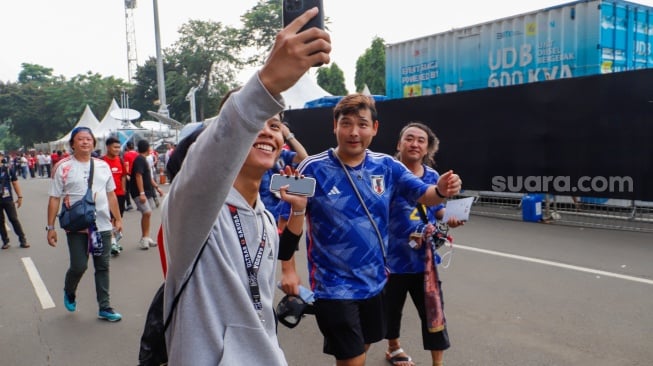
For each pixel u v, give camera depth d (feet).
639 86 24.80
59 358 13.48
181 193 4.36
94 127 113.09
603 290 17.01
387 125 36.42
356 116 9.21
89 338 14.74
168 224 4.74
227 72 155.22
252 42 152.56
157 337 5.82
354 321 9.05
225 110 4.07
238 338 5.03
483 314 15.39
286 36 3.86
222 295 5.01
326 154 9.59
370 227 9.30
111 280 20.67
